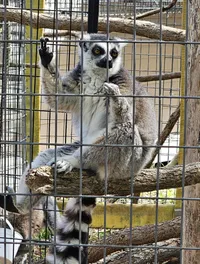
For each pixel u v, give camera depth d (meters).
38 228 7.24
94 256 6.63
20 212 5.87
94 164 5.15
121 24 7.82
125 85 5.76
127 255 6.55
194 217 5.43
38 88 8.19
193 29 5.23
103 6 10.33
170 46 13.27
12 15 7.30
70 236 5.43
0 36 7.62
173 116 8.76
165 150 11.63
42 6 8.27
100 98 5.77
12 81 8.25
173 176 4.66
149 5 10.75
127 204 8.48
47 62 5.61
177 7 10.84
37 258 6.90
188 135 5.37
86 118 5.93
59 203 8.18
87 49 5.86
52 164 4.94
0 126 6.19
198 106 5.26
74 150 6.00
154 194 9.72
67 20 7.54
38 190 4.18
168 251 6.60
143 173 4.76
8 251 6.20
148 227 6.78
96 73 5.79
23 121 8.11
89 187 4.73
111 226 8.46
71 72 6.00
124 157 5.29
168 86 13.27
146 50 12.93
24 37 8.22
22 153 8.09
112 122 5.34
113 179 4.81
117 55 5.94
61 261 5.34
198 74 5.23
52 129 10.84
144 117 5.62
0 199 5.88
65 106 5.96
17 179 8.01
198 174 4.62
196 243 5.45
